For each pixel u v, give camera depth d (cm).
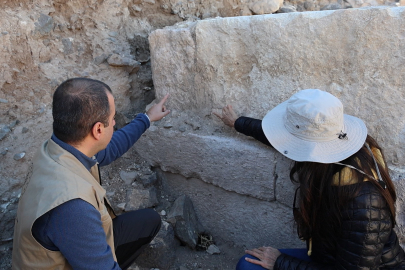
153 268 198
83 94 115
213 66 194
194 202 225
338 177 126
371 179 123
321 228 139
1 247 183
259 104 187
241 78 190
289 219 191
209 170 204
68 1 217
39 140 203
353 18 153
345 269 127
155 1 248
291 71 174
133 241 167
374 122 160
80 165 120
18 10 203
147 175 223
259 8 261
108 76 227
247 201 203
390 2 277
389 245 135
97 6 226
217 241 224
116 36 233
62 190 109
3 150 193
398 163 160
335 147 128
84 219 109
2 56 196
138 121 176
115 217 166
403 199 156
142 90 245
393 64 151
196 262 208
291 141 134
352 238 123
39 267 115
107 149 159
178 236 210
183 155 210
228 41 186
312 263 145
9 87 201
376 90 156
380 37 150
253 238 210
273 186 185
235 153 190
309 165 132
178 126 209
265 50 177
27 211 111
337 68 163
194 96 207
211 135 200
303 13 165
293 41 168
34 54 206
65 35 220
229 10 266
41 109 207
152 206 215
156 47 210
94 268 112
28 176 127
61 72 215
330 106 126
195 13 261
